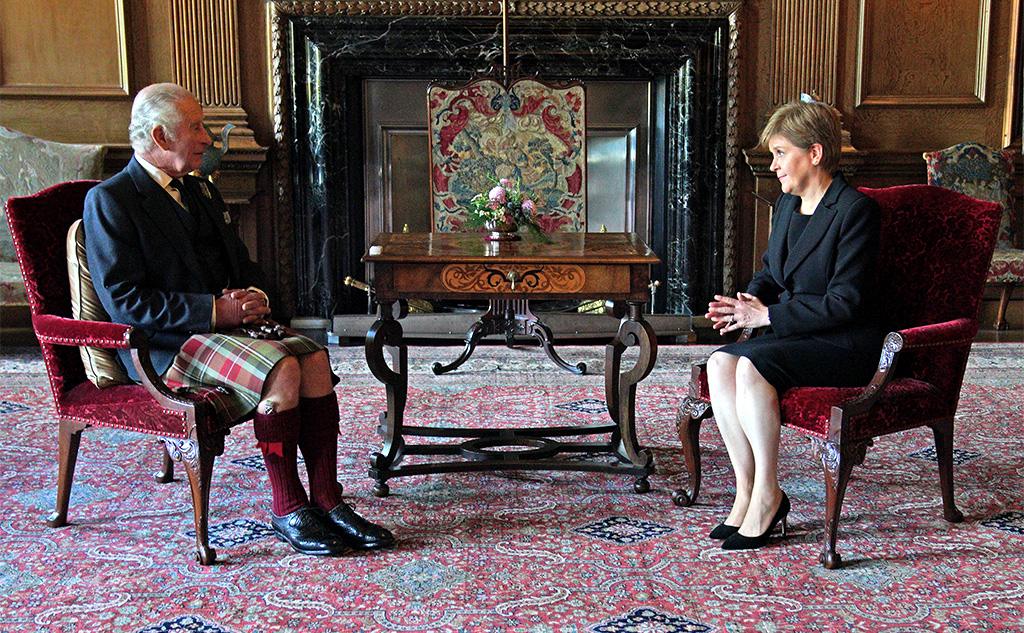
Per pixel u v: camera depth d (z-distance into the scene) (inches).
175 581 105.3
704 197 237.1
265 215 235.9
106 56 226.2
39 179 215.0
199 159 118.2
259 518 122.1
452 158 181.0
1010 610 99.0
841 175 120.8
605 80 236.4
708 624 96.3
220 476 136.4
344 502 121.0
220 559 110.7
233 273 125.3
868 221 115.6
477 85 180.7
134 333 107.4
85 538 116.2
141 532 117.9
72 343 110.5
